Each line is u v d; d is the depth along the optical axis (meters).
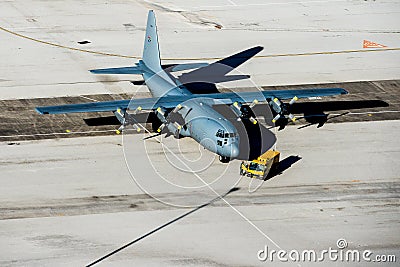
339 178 182.88
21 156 190.88
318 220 163.75
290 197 173.88
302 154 195.38
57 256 148.12
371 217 165.12
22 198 170.25
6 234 155.50
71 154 193.25
